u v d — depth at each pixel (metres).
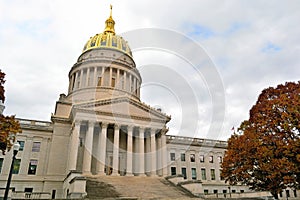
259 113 26.05
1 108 25.59
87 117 38.56
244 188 54.97
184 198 25.41
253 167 25.97
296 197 50.59
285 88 25.62
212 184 53.00
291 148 21.52
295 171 21.05
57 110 47.91
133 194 26.70
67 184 32.12
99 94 51.34
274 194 24.05
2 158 40.94
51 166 41.47
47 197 35.16
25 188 39.84
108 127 40.81
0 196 27.81
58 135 43.62
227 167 29.50
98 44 62.16
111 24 72.06
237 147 28.17
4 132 18.80
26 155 42.09
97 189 27.42
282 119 23.28
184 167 51.97
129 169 36.56
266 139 24.06
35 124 45.00
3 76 20.52
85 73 57.38
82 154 40.84
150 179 34.09
